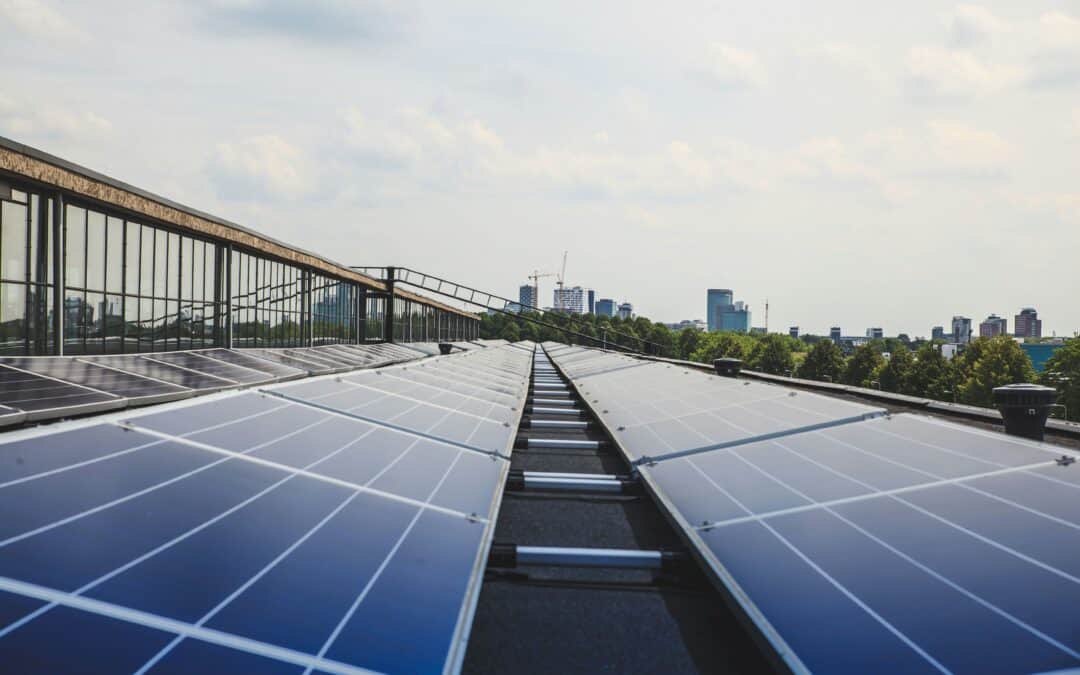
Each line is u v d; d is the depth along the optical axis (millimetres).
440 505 6180
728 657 4891
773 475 7258
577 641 5098
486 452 9078
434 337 100062
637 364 28297
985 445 6859
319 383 11016
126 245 25344
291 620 3518
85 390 12000
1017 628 3650
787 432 9156
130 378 14484
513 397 17234
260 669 3016
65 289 22141
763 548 5352
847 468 6945
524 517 7938
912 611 4016
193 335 30219
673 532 7430
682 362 35906
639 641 5113
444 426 10102
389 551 4789
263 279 38125
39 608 2951
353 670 3230
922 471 6371
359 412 9336
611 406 15070
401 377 15023
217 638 3154
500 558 6309
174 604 3322
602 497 8719
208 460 5426
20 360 14781
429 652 3613
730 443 9109
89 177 20516
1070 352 111312
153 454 5207
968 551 4598
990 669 3367
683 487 7527
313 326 47906
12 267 19594
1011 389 9500
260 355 26547
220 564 3854
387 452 7492
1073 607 3732
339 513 5180
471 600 4410
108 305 24391
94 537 3697
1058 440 11445
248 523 4500
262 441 6473
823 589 4492
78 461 4645
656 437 10578
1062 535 4551
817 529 5492
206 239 30688
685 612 5590
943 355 131500
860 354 147500
